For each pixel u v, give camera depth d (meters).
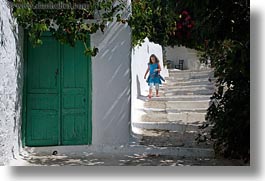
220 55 7.09
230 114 6.69
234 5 6.66
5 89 6.30
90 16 7.23
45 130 7.59
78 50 7.61
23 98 7.49
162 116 10.38
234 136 6.68
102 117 7.58
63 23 6.85
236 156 6.93
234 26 6.73
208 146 7.83
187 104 11.27
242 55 6.08
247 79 6.61
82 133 7.63
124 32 7.61
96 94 7.58
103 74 7.59
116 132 7.59
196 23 7.11
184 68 25.50
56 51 7.58
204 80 15.02
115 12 7.56
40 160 6.85
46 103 7.59
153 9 8.62
